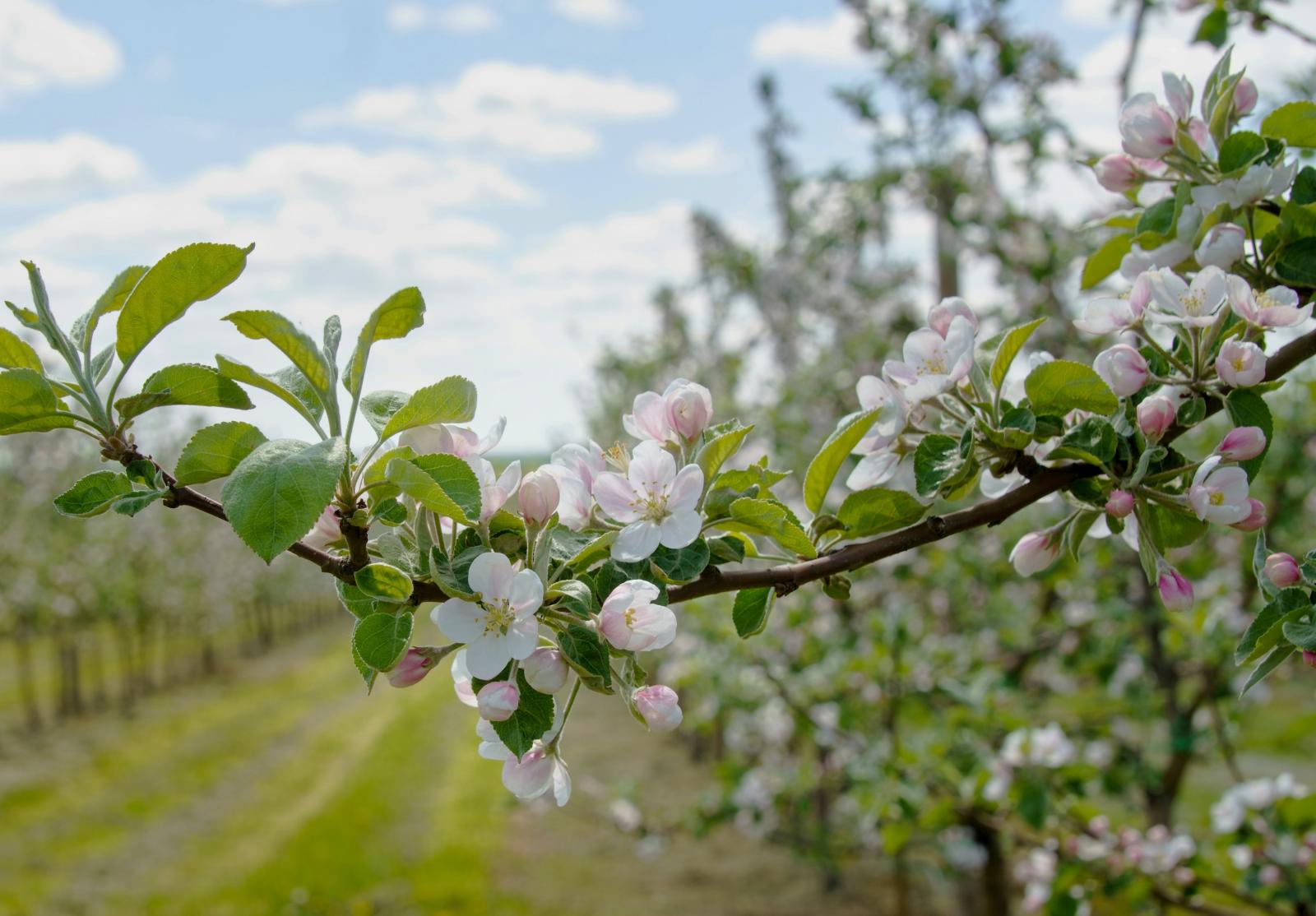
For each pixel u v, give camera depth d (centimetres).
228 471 111
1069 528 152
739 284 990
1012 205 589
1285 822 319
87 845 1037
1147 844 346
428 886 947
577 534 126
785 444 727
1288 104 154
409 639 111
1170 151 157
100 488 110
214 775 1341
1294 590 120
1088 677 573
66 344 114
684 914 834
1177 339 148
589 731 1504
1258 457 134
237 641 2670
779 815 639
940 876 595
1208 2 285
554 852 1018
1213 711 405
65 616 1584
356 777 1361
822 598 622
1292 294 143
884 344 765
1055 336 558
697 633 671
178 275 109
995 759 383
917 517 140
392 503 111
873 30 636
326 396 114
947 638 530
